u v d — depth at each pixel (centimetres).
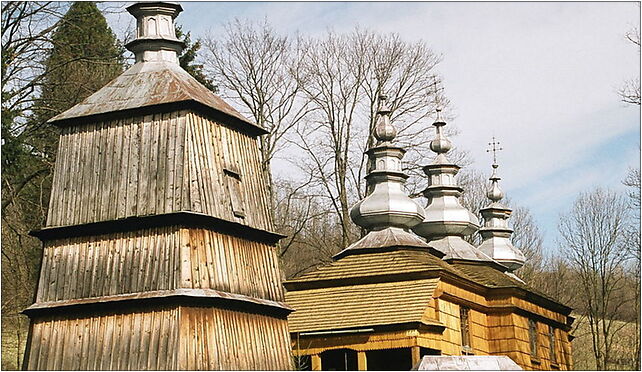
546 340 4719
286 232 6106
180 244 2845
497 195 5681
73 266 2958
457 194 4950
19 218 4456
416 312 3684
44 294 2970
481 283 4306
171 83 3050
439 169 4959
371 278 3872
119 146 3005
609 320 7675
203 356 2814
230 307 2928
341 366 3962
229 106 3170
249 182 3144
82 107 3081
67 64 4141
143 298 2820
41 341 2945
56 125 3097
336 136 5575
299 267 6362
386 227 4200
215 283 2883
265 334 3061
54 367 2906
